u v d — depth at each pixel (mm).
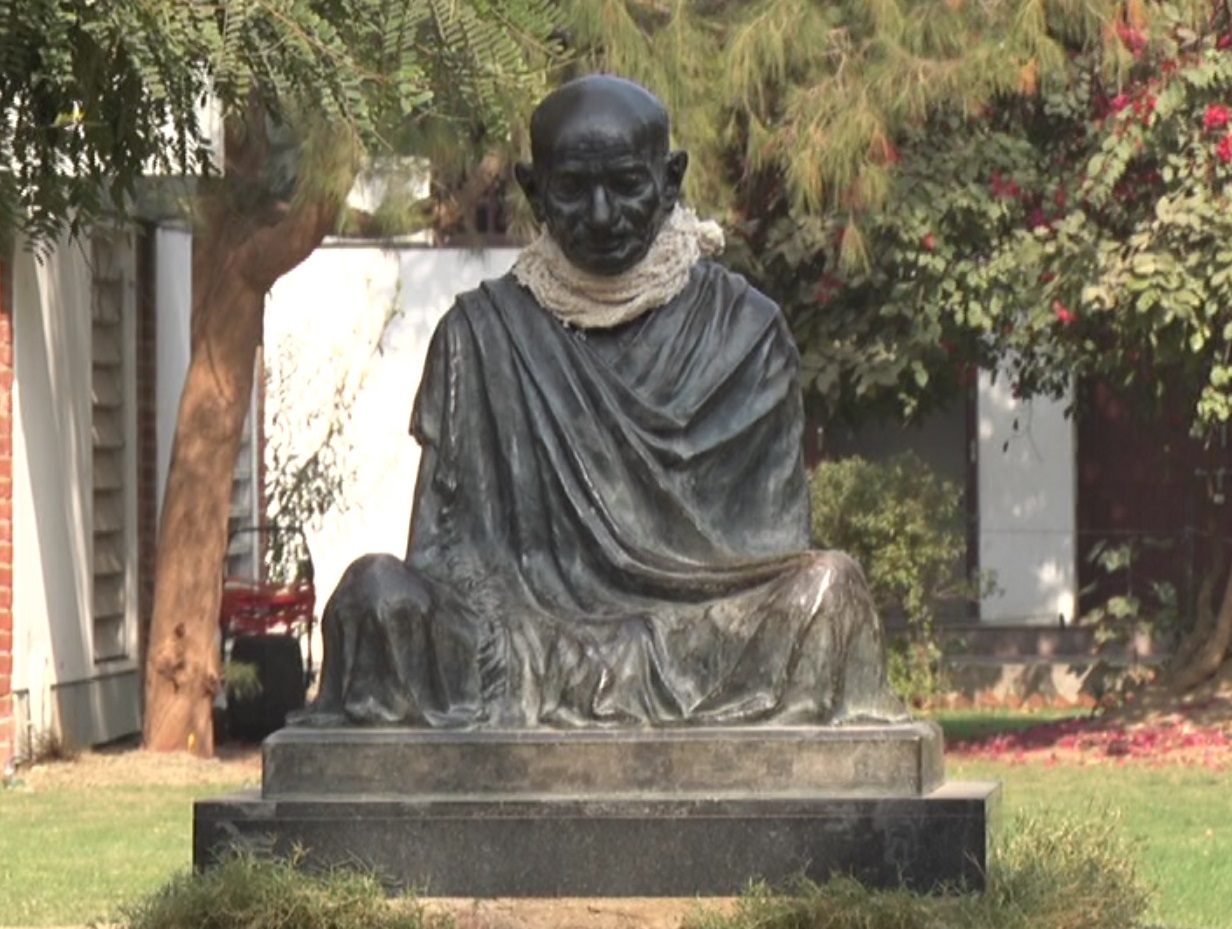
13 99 16969
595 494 17031
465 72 16250
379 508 49812
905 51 31219
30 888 24125
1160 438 48719
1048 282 34375
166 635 36188
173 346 44688
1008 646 48688
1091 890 16562
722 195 32344
